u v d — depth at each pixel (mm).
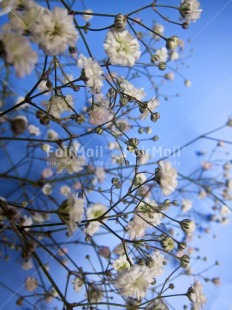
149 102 96
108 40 80
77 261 141
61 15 65
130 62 81
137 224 89
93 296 107
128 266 93
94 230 97
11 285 133
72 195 72
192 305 122
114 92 95
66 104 85
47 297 126
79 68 134
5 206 85
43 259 137
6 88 130
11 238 133
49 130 130
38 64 123
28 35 65
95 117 87
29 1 66
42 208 139
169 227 154
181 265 88
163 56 132
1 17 131
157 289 147
